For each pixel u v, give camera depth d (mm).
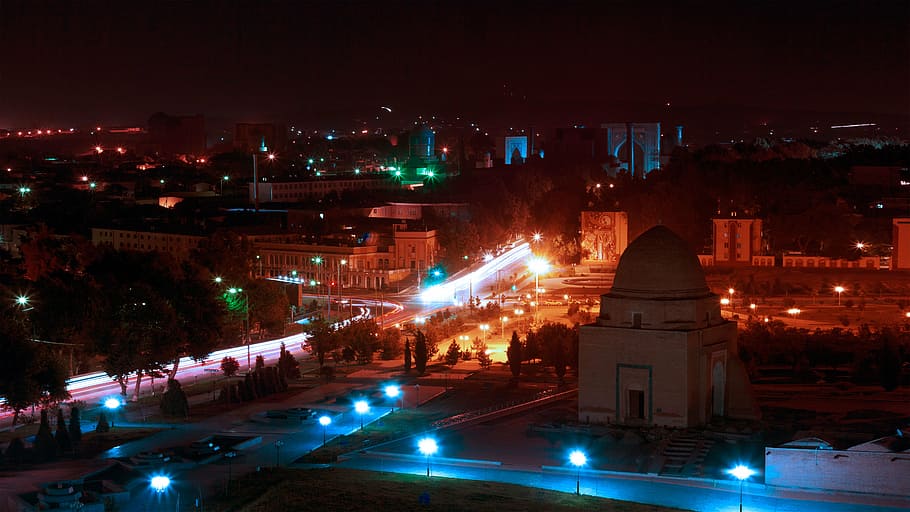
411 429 147000
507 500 113000
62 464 132375
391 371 191125
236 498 115938
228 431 149375
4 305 179750
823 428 137125
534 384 175375
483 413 154625
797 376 174625
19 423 156875
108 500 115250
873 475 116000
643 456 130625
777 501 114312
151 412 162500
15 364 151250
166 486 120062
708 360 145375
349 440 142625
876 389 164625
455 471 127938
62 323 192500
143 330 173750
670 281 146500
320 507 110500
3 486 121188
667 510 110562
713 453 132125
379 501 112438
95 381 189875
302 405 163625
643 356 144500
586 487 120688
